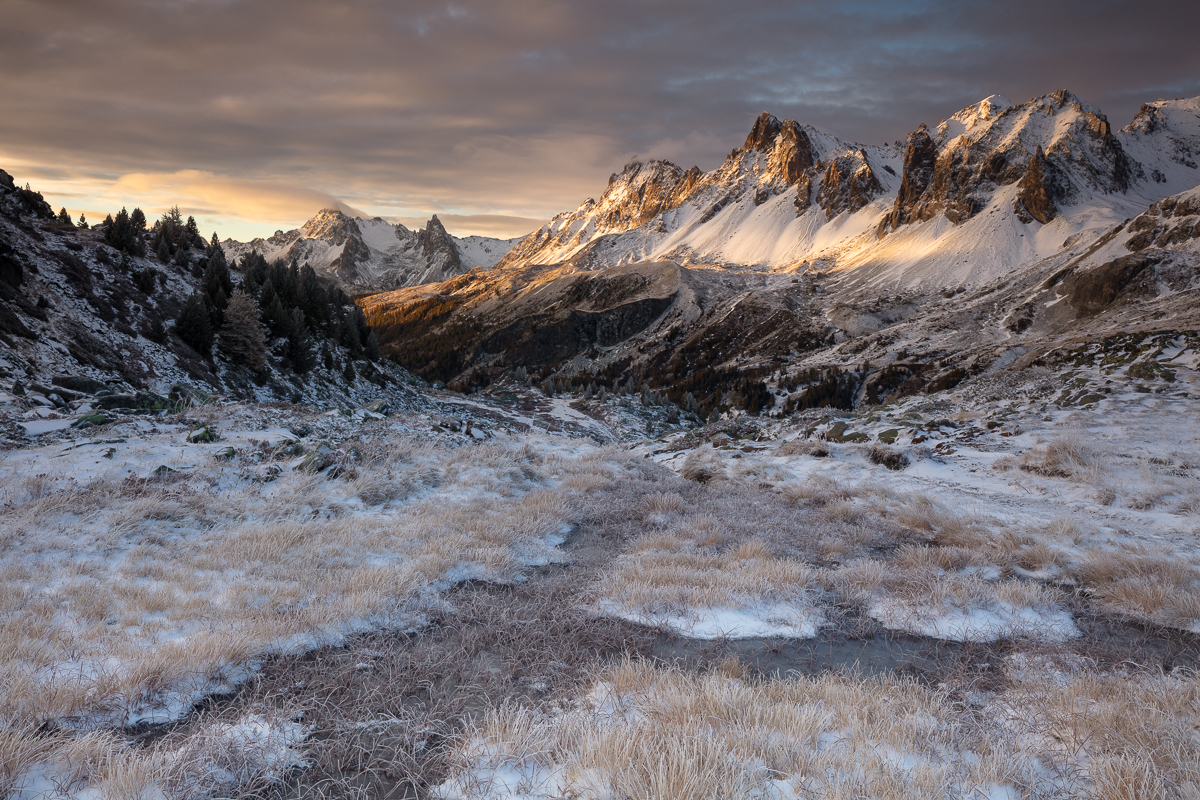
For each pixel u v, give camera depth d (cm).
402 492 1366
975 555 948
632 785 358
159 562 847
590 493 1494
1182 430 1789
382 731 462
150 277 5366
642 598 745
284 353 5612
